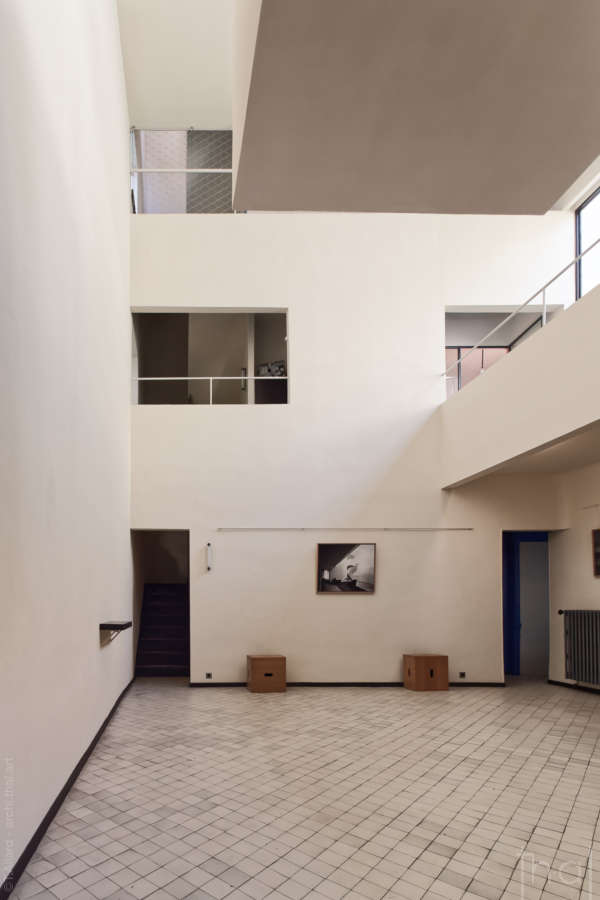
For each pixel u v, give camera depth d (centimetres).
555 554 1144
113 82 895
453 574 1077
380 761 635
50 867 401
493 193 503
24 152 399
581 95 381
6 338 356
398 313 1117
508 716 841
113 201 870
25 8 402
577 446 866
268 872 396
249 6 383
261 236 1123
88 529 640
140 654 1199
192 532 1062
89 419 655
